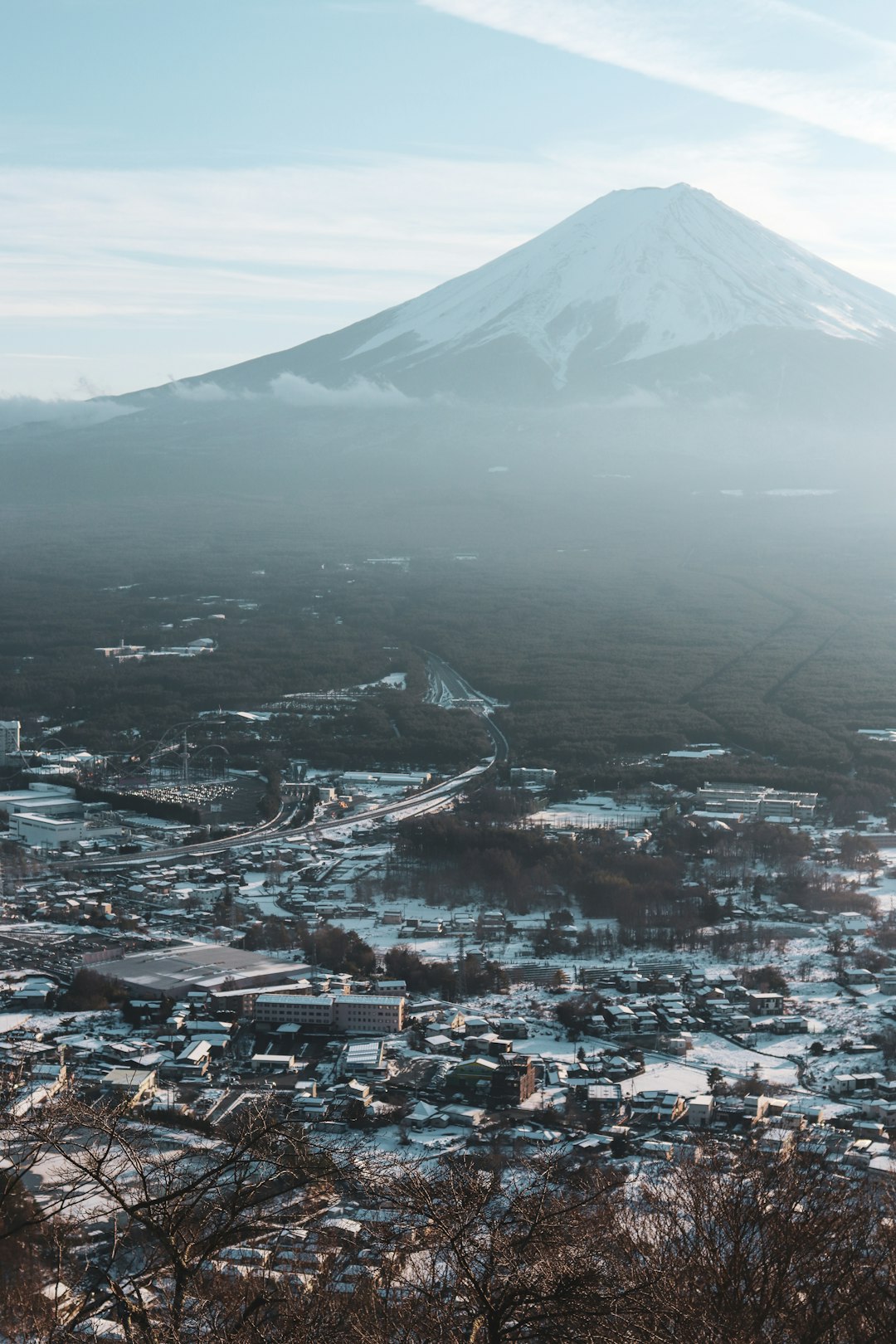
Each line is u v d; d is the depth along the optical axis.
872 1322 93.94
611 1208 97.88
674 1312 82.81
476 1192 84.44
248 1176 88.75
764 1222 100.31
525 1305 78.94
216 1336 82.56
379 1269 90.06
